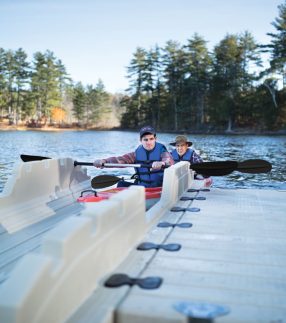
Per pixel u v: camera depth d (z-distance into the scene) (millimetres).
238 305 1975
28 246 3490
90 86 82438
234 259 2658
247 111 51906
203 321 1813
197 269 2449
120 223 2523
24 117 74312
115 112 103750
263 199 4754
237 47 54000
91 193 5270
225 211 4074
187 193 5090
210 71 57062
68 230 1920
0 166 14367
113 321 1889
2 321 1562
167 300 1993
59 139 38562
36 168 4508
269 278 2346
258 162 5711
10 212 3994
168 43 62094
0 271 2957
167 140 35281
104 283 2168
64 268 1826
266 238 3154
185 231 3273
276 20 46812
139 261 2537
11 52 71062
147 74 64750
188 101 58969
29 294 1608
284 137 42219
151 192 4855
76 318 1832
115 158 5336
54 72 72562
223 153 20891
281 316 1854
